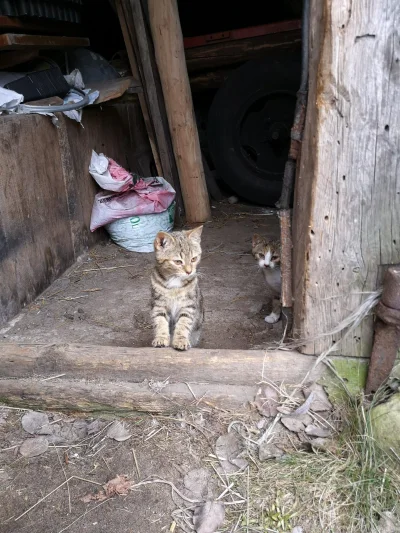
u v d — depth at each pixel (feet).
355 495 1.97
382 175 2.04
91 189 4.67
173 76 4.95
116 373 2.58
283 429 2.29
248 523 1.93
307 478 2.06
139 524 1.97
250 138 5.70
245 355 2.51
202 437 2.32
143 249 4.67
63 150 4.11
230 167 5.79
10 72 3.99
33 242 3.67
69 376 2.62
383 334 2.18
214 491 2.08
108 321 3.38
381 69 1.90
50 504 2.08
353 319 2.27
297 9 6.06
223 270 4.18
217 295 3.71
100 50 6.56
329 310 2.32
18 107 3.55
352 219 2.13
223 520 1.95
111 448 2.32
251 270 4.16
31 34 4.14
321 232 2.18
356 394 2.32
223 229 5.27
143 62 5.11
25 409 2.59
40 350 2.65
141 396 2.48
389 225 2.10
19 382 2.61
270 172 5.70
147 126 5.37
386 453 2.09
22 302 3.55
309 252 2.23
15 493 2.14
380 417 2.14
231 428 2.34
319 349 2.42
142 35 5.00
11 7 3.67
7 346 2.69
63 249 4.18
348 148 2.02
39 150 3.74
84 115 4.56
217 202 6.24
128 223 4.56
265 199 5.84
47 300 3.71
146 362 2.55
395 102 1.93
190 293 2.82
